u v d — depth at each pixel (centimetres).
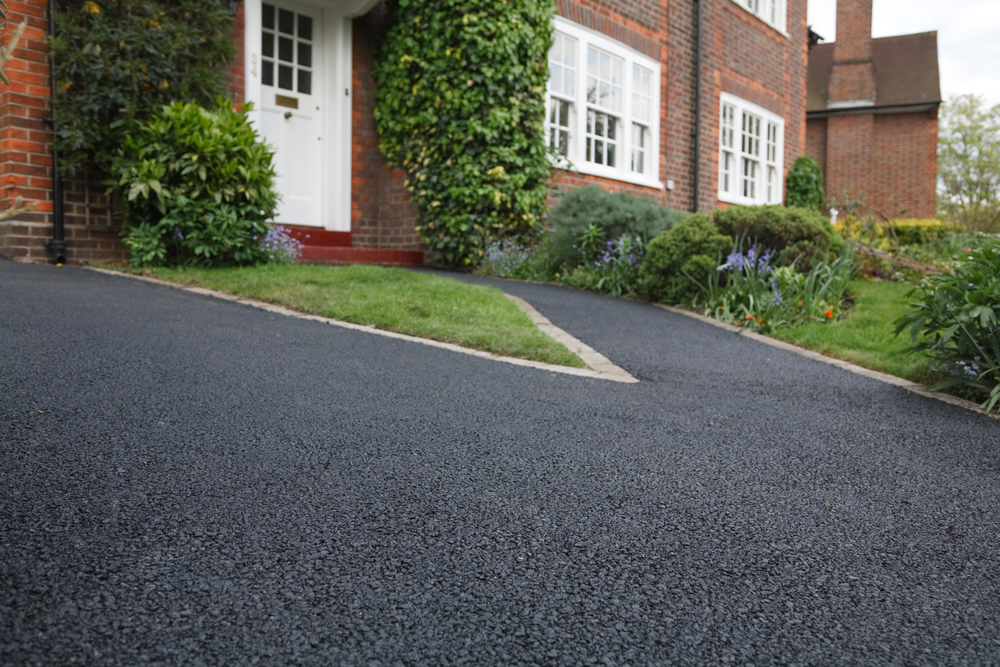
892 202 2188
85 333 367
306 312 488
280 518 184
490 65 839
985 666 138
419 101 864
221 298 516
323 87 875
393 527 183
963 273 398
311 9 860
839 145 2402
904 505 221
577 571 166
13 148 612
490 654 132
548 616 146
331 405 287
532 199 883
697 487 226
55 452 216
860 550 187
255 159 665
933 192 2353
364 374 341
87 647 127
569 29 992
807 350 517
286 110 839
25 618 134
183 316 436
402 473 220
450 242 852
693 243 683
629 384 370
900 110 2353
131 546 164
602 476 229
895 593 165
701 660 135
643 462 245
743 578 168
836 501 222
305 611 143
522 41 856
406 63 861
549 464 237
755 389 378
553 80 984
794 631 147
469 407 300
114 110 648
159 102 653
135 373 308
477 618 144
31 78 618
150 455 220
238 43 773
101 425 243
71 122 617
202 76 682
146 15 647
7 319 377
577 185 1005
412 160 877
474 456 240
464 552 172
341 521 184
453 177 847
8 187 616
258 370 331
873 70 2459
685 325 588
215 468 214
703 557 177
